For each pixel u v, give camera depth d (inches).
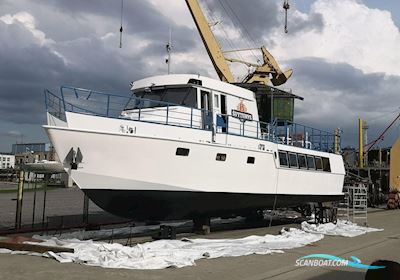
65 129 432.1
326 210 781.9
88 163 447.8
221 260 418.9
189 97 565.6
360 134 1925.4
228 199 576.7
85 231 583.2
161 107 562.6
